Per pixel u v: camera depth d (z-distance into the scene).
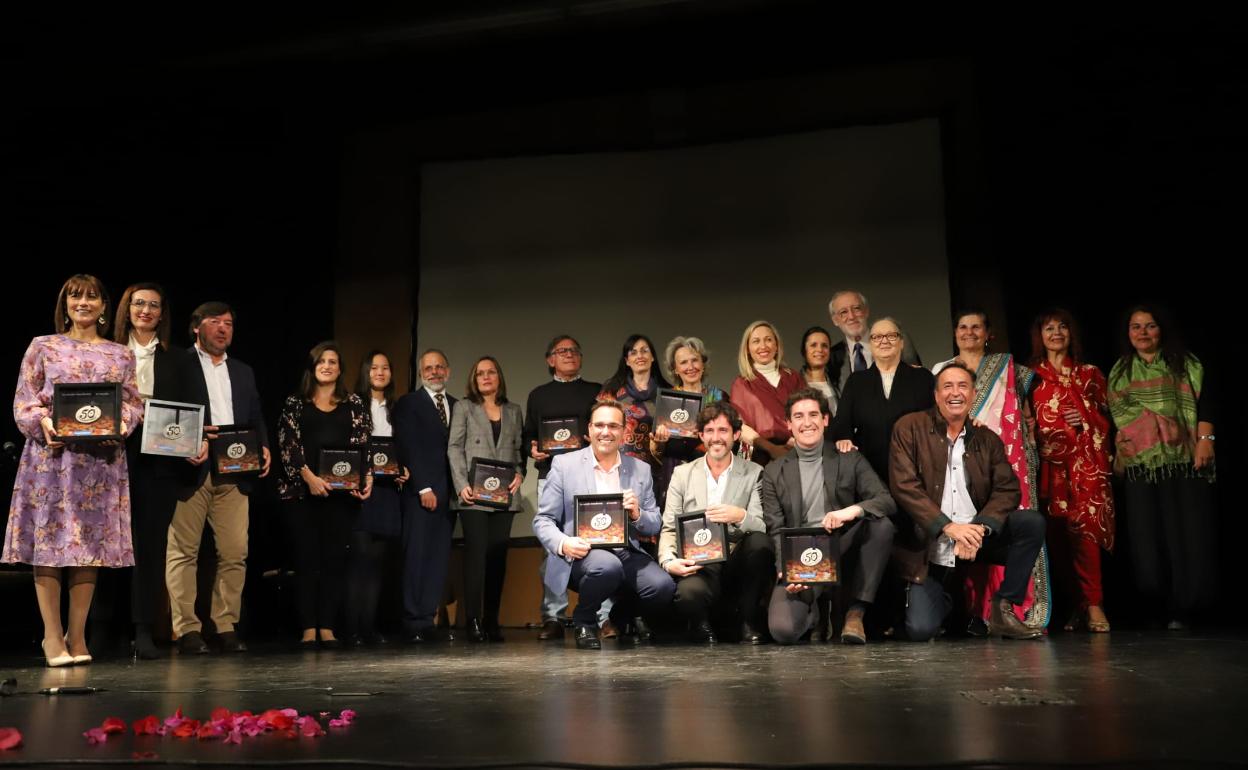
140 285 4.46
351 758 1.84
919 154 5.90
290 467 4.84
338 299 6.43
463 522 5.05
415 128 6.48
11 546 3.76
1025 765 1.70
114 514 3.91
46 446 3.82
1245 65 5.38
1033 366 4.97
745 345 5.05
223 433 4.43
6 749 1.97
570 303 6.27
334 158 6.48
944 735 1.98
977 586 4.49
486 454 5.18
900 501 4.26
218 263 6.29
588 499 4.13
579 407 5.23
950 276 5.82
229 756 1.88
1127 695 2.45
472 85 6.35
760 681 2.89
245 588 5.84
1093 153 5.63
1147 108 5.54
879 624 4.59
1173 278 5.51
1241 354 5.39
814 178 6.04
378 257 6.44
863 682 2.82
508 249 6.36
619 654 3.87
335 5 5.75
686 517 4.29
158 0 5.68
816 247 6.01
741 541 4.43
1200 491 4.79
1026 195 5.73
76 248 6.06
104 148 6.11
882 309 5.89
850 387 4.75
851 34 5.96
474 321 6.36
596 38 5.97
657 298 6.18
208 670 3.50
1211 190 5.46
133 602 4.13
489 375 5.30
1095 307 5.62
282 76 6.09
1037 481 4.74
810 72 6.04
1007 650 3.67
